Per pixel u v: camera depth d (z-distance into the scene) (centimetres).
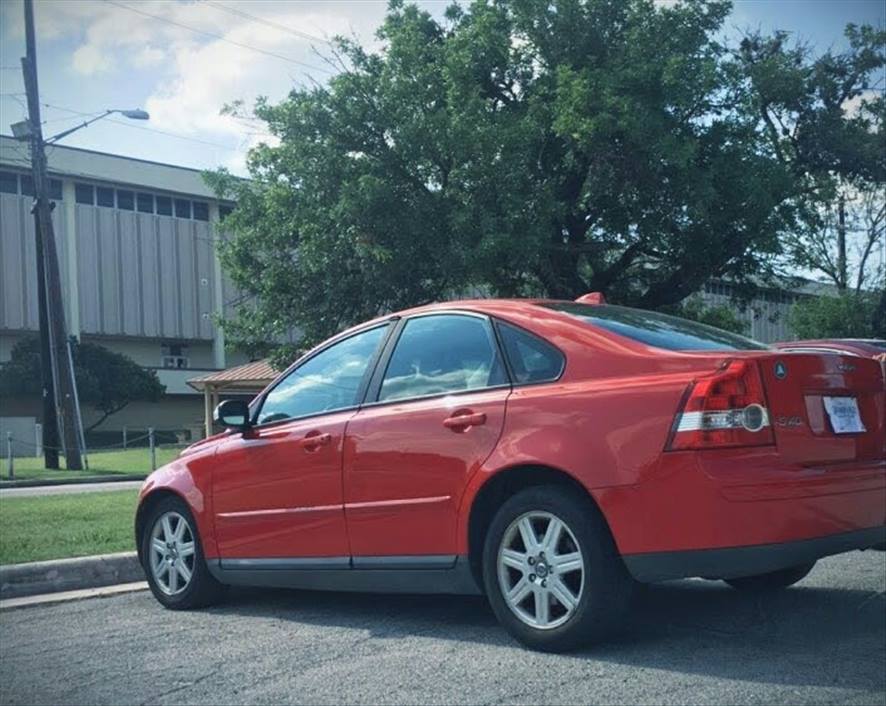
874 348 902
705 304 3291
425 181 2131
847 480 447
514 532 483
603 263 2692
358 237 2041
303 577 577
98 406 5278
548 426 473
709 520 426
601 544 454
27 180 5447
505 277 2338
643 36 2230
